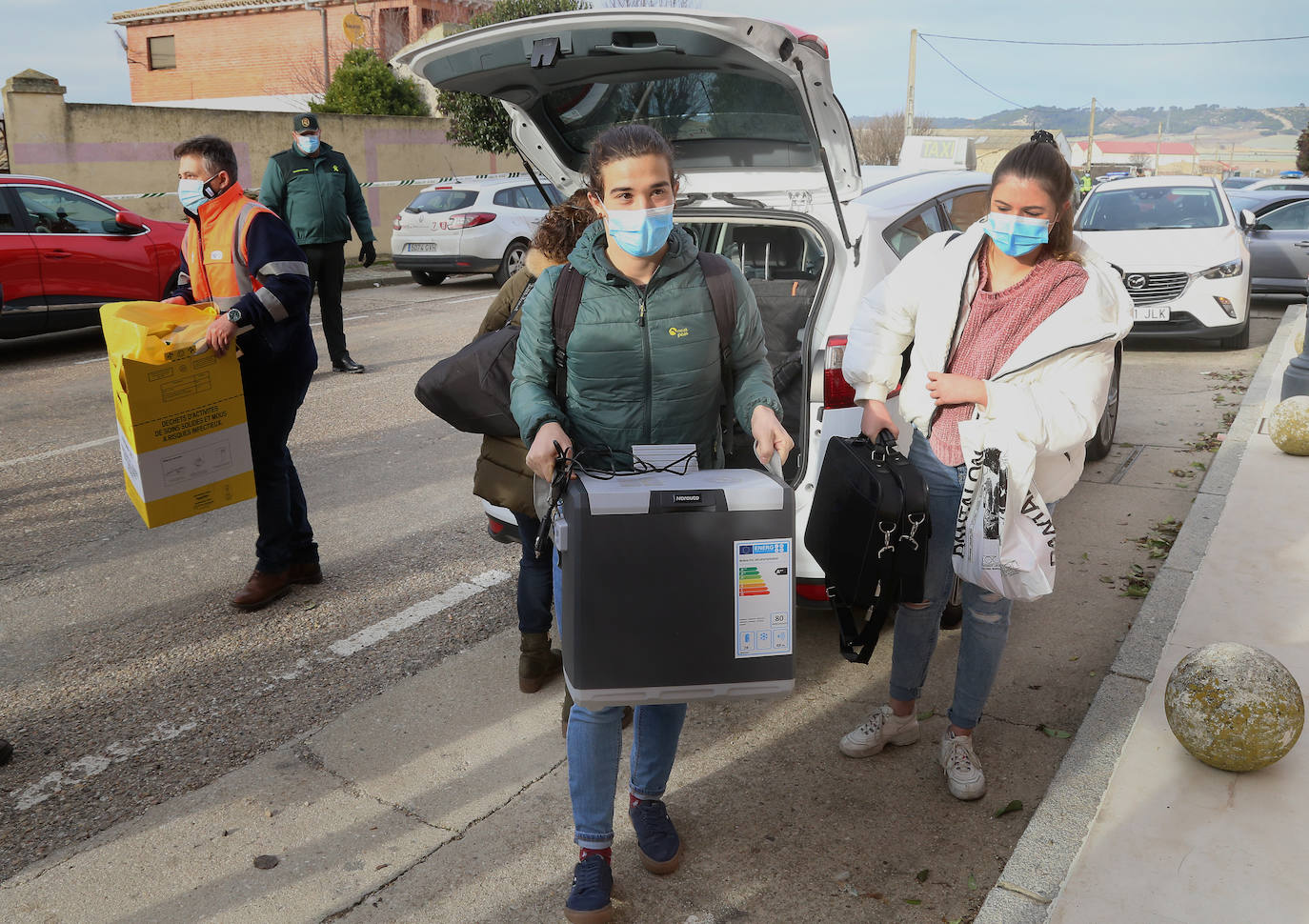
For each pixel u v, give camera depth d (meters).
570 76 3.45
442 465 6.22
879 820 2.84
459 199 14.16
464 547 4.92
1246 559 4.27
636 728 2.59
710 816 2.88
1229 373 8.41
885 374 2.83
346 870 2.67
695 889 2.58
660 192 2.19
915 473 2.59
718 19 2.85
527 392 2.37
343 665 3.78
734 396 2.47
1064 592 4.32
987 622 2.81
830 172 3.32
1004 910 2.38
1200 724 2.80
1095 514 5.24
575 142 3.95
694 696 2.22
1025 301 2.54
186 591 4.43
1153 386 8.09
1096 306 2.48
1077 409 2.50
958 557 2.64
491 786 3.04
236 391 3.78
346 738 3.29
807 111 3.21
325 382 8.44
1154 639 3.60
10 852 2.75
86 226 9.62
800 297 4.31
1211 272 8.87
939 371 2.66
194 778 3.08
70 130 14.55
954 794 2.92
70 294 9.40
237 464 3.85
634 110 3.75
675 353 2.30
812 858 2.69
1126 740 3.01
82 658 3.83
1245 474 5.45
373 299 13.45
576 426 2.39
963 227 4.62
